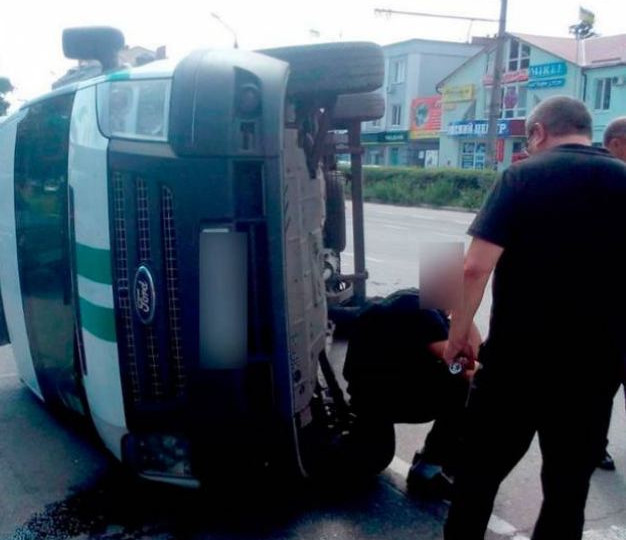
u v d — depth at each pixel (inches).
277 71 128.2
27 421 206.1
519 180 114.9
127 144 132.3
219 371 130.6
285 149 136.1
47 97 161.9
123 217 135.0
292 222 138.0
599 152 117.5
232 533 145.9
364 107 217.0
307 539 143.5
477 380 120.3
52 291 164.9
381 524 148.9
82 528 149.0
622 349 114.9
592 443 116.6
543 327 113.2
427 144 2112.5
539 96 1716.3
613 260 112.9
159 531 147.4
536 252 113.3
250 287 129.7
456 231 776.9
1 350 278.4
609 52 1610.5
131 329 138.3
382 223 878.4
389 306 157.3
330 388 165.6
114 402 142.7
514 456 120.2
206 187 125.3
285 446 135.4
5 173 188.1
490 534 147.2
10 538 145.5
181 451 139.1
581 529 118.9
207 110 123.9
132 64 171.3
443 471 159.0
